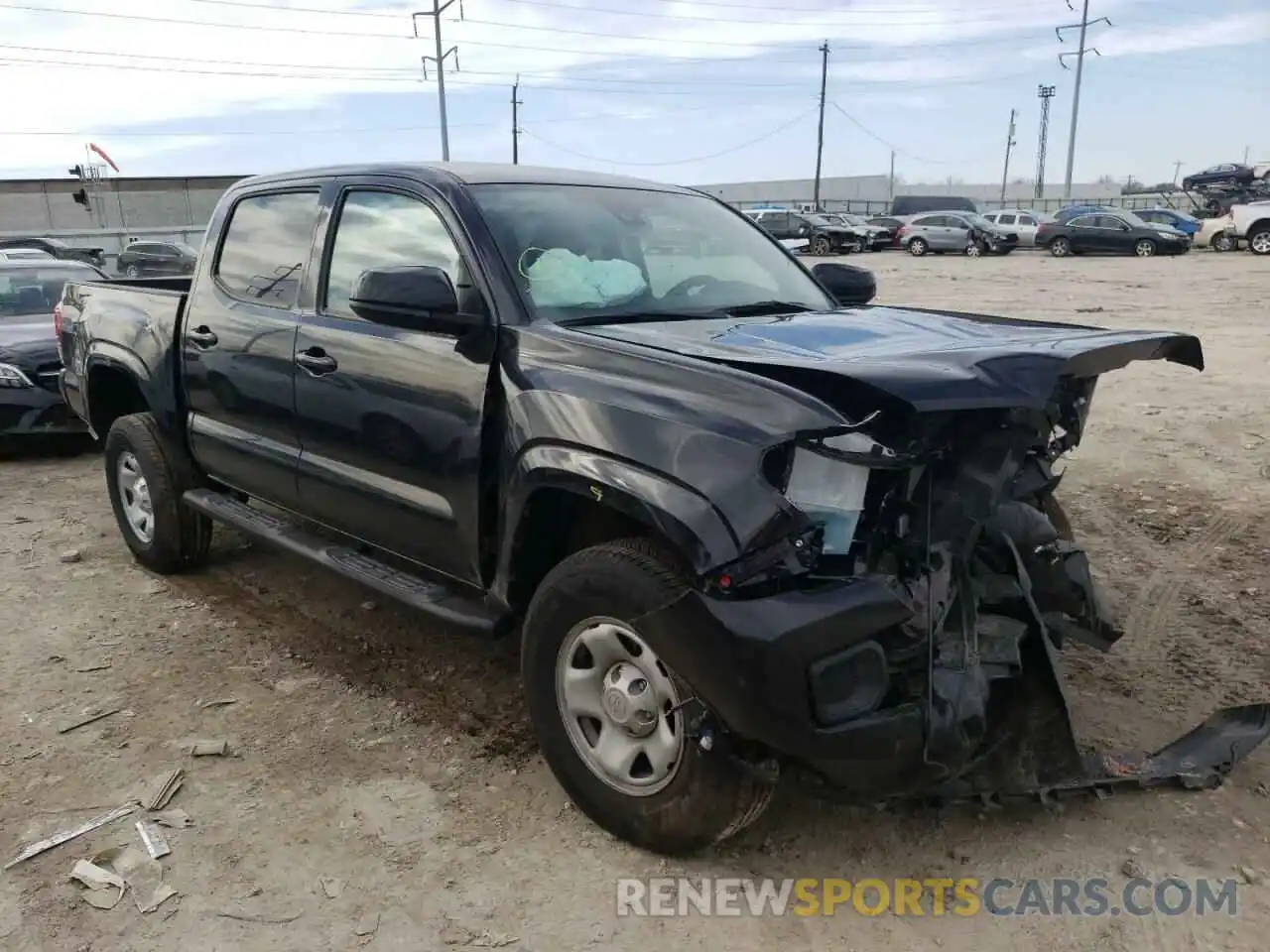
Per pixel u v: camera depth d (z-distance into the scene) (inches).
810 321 143.2
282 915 113.6
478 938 110.1
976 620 121.0
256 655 178.9
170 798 135.3
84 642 185.0
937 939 109.8
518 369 130.1
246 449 180.9
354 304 138.4
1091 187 3789.4
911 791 114.5
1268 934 109.7
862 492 109.0
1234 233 1310.3
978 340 126.1
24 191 1877.5
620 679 119.9
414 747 148.0
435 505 142.8
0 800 135.3
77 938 110.2
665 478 109.7
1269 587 203.2
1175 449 307.9
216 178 1995.6
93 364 224.4
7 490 292.0
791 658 102.5
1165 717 154.4
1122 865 120.9
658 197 175.9
